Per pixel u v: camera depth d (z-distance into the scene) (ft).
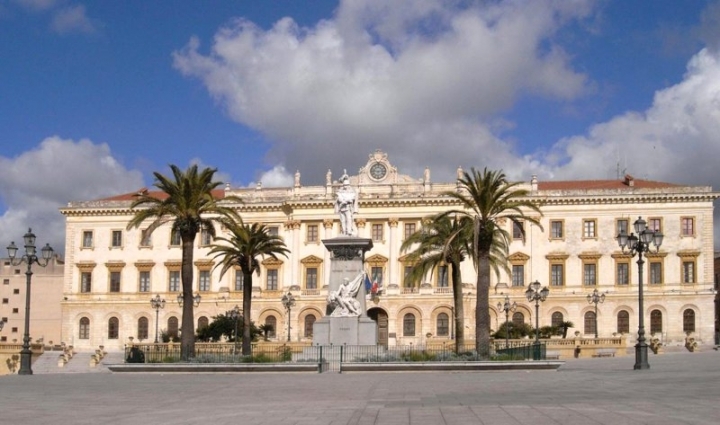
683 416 68.69
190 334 190.19
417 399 93.40
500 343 245.65
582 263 374.43
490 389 108.06
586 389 103.76
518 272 378.12
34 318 469.16
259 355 185.06
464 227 186.80
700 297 364.79
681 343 361.30
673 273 368.27
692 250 367.25
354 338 180.75
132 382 135.44
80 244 402.11
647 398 87.25
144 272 396.98
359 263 187.73
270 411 81.05
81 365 293.64
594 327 370.32
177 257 395.14
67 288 400.47
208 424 70.49
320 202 387.75
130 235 399.65
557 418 69.46
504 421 68.23
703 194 367.86
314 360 167.94
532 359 166.20
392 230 385.50
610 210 375.66
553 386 111.24
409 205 384.88
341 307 183.32
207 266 392.27
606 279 372.38
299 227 391.04
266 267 390.83
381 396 99.14
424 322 374.63
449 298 373.40
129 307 395.34
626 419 67.31
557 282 375.66
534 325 369.91
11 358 295.89
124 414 80.07
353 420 71.36
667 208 371.97
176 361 174.19
